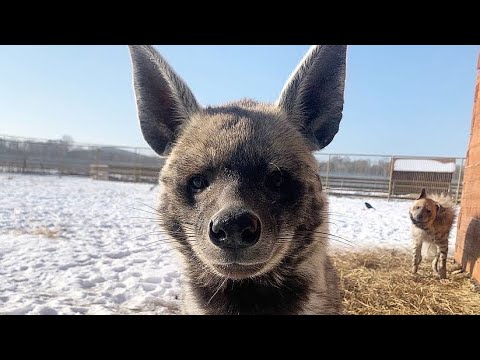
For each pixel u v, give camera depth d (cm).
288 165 39
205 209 36
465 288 81
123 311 64
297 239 39
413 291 79
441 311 69
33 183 329
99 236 130
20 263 92
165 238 44
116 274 86
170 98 46
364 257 106
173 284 80
